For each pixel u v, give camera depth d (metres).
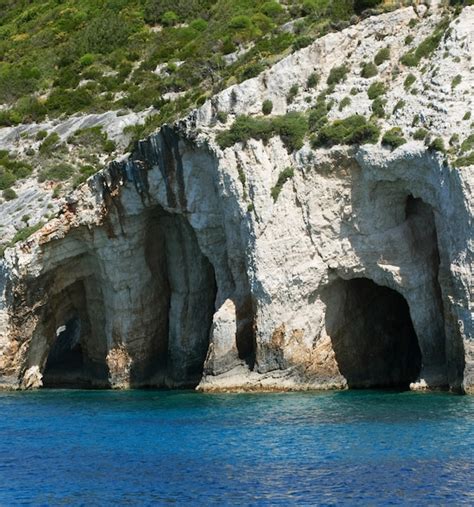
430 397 46.88
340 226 52.31
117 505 30.17
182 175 57.56
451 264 46.00
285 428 40.72
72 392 62.00
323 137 52.00
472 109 48.44
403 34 55.97
